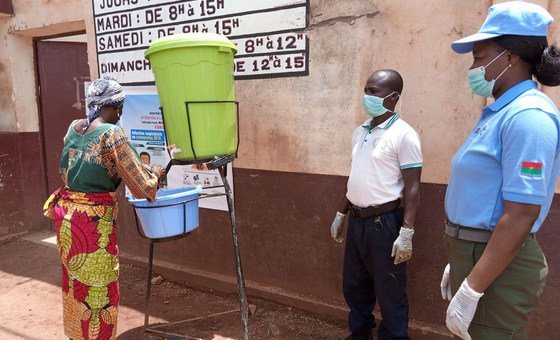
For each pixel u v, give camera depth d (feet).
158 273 13.15
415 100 8.73
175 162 7.91
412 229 7.66
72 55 17.46
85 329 7.78
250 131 10.93
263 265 11.34
